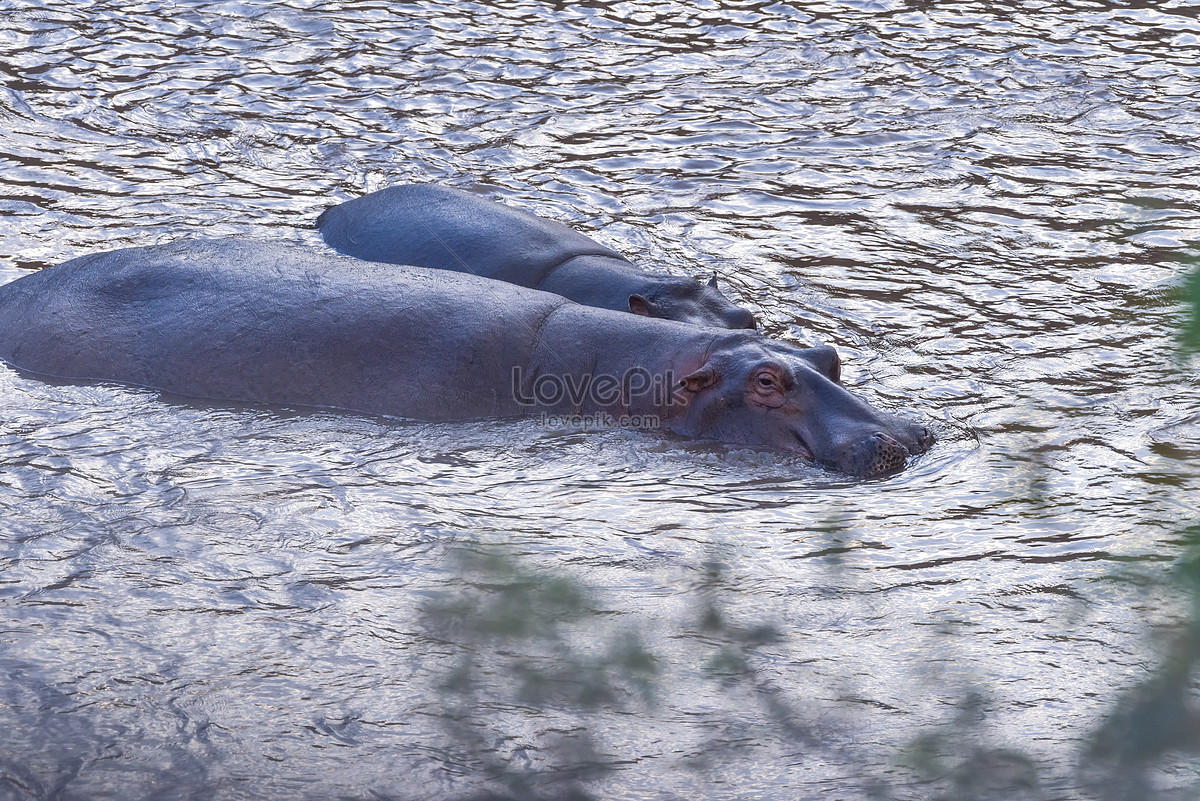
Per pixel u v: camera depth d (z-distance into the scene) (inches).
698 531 509.4
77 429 599.2
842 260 879.1
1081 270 856.9
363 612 428.1
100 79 1182.3
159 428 608.4
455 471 572.7
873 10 1513.3
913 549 495.2
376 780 339.6
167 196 943.0
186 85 1184.8
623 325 689.0
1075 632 421.4
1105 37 1437.0
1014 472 569.9
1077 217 957.8
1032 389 674.2
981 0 1561.3
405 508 519.5
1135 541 491.5
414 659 398.6
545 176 1030.4
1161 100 1237.1
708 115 1179.9
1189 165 1070.4
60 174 967.6
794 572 471.5
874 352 728.3
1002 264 870.4
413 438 617.3
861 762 348.5
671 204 981.2
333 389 661.9
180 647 403.9
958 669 398.0
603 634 414.6
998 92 1253.1
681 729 363.6
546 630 306.5
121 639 407.2
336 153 1053.8
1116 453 588.1
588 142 1109.7
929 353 727.1
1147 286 824.3
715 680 389.7
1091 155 1095.0
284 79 1217.4
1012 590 456.4
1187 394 660.7
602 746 354.9
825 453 602.2
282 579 451.2
